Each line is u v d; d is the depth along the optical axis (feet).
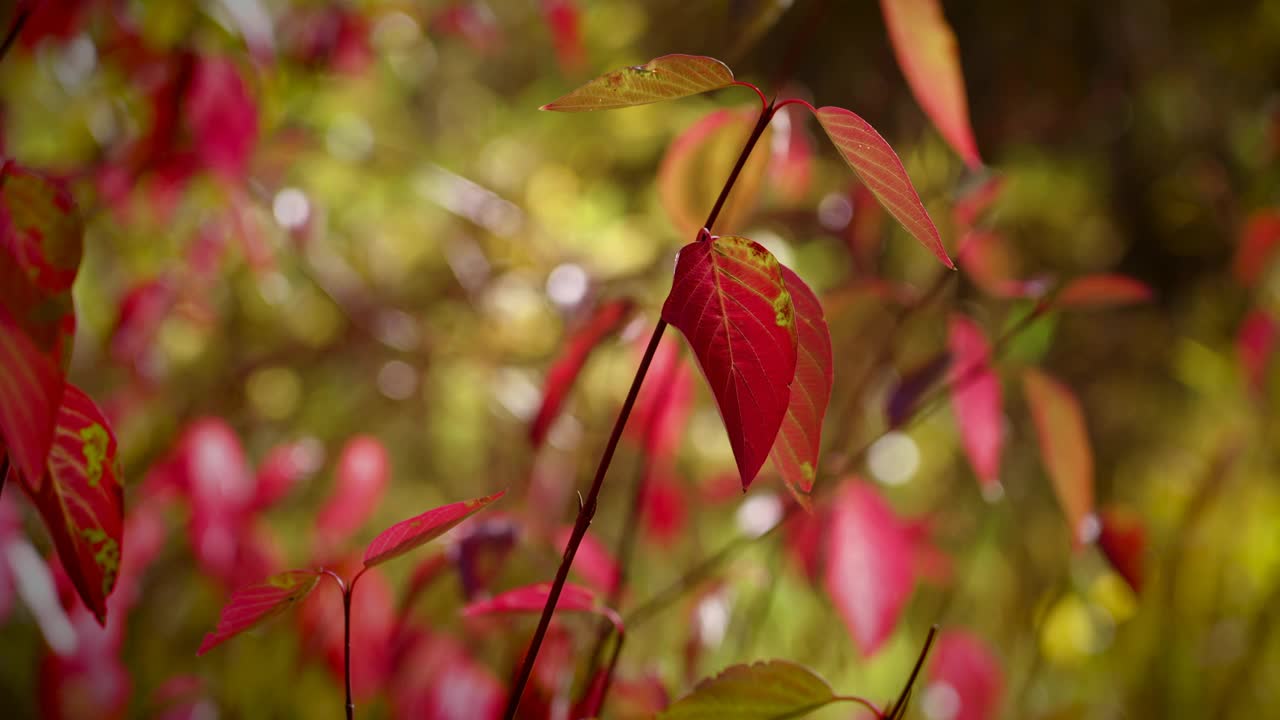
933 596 5.62
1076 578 4.47
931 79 2.54
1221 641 5.63
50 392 1.81
